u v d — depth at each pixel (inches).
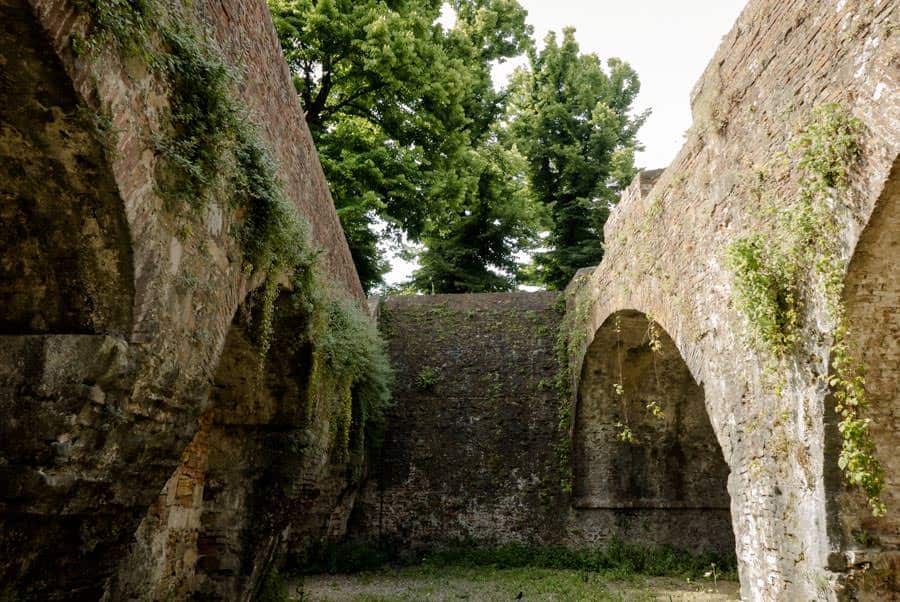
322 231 357.7
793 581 233.8
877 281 205.5
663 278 368.5
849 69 205.9
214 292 192.9
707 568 573.0
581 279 608.7
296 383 312.2
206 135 175.0
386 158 589.3
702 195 316.2
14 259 145.6
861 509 215.9
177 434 179.3
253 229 219.5
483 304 700.0
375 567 577.9
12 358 141.1
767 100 256.1
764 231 253.8
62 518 146.7
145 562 268.5
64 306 148.9
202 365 186.9
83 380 141.9
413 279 920.9
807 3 230.2
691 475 618.2
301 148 310.8
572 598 450.6
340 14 522.3
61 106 127.3
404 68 544.4
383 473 637.9
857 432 205.3
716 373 297.7
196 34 172.9
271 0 532.7
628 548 599.5
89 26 126.7
